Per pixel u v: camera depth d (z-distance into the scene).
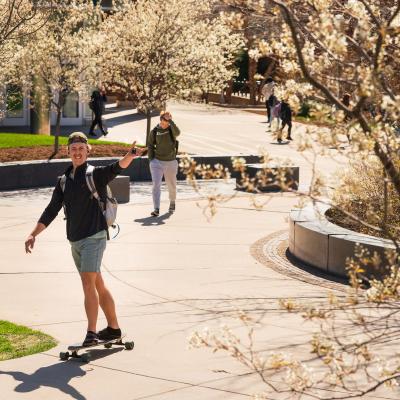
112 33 28.73
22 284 12.22
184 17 28.70
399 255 5.46
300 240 14.00
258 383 8.05
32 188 23.00
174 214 18.78
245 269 13.41
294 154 32.00
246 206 19.94
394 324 9.50
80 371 8.50
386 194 5.07
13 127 38.44
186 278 12.73
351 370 5.30
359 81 4.50
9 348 9.18
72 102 40.06
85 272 8.91
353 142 4.64
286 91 5.20
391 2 6.52
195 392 7.87
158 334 9.75
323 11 4.68
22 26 26.41
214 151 32.75
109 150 26.83
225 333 5.46
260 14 5.21
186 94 28.89
